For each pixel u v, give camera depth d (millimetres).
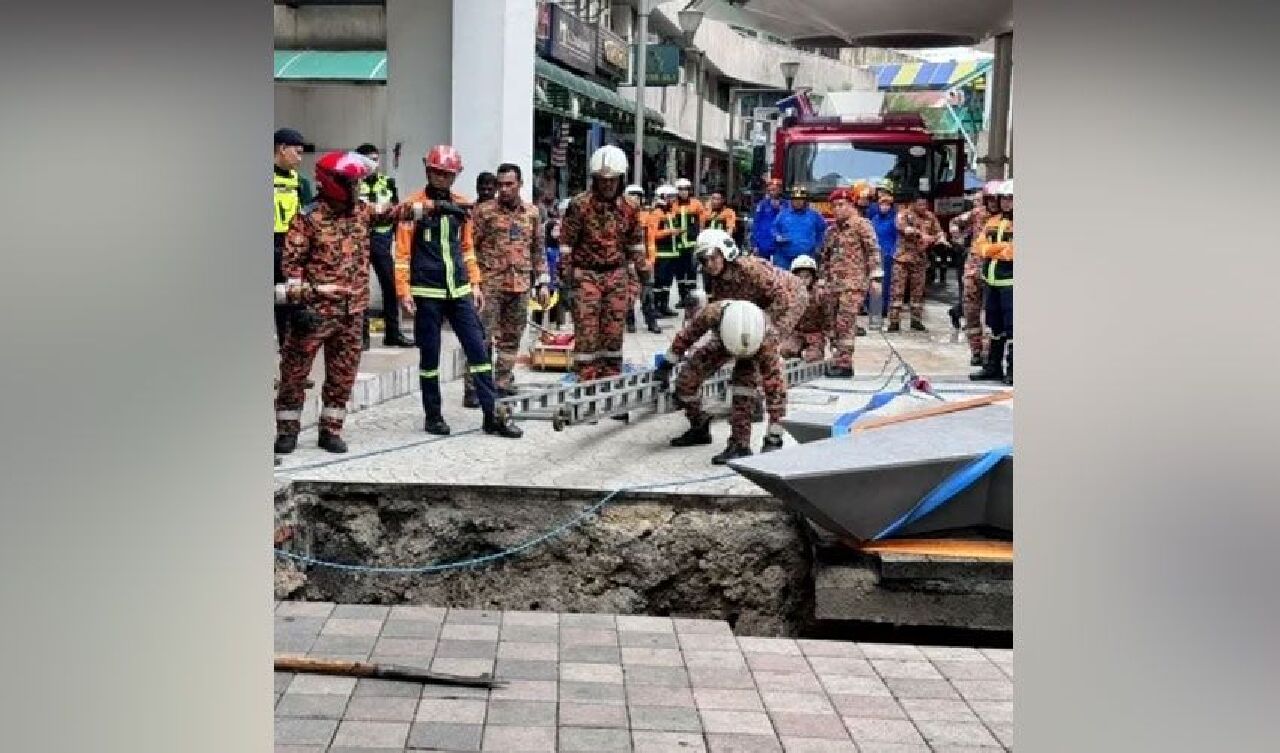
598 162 8766
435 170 7805
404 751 3865
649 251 14297
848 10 18125
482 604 6426
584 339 9031
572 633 5125
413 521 6453
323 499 6477
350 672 4508
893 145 18891
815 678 4680
